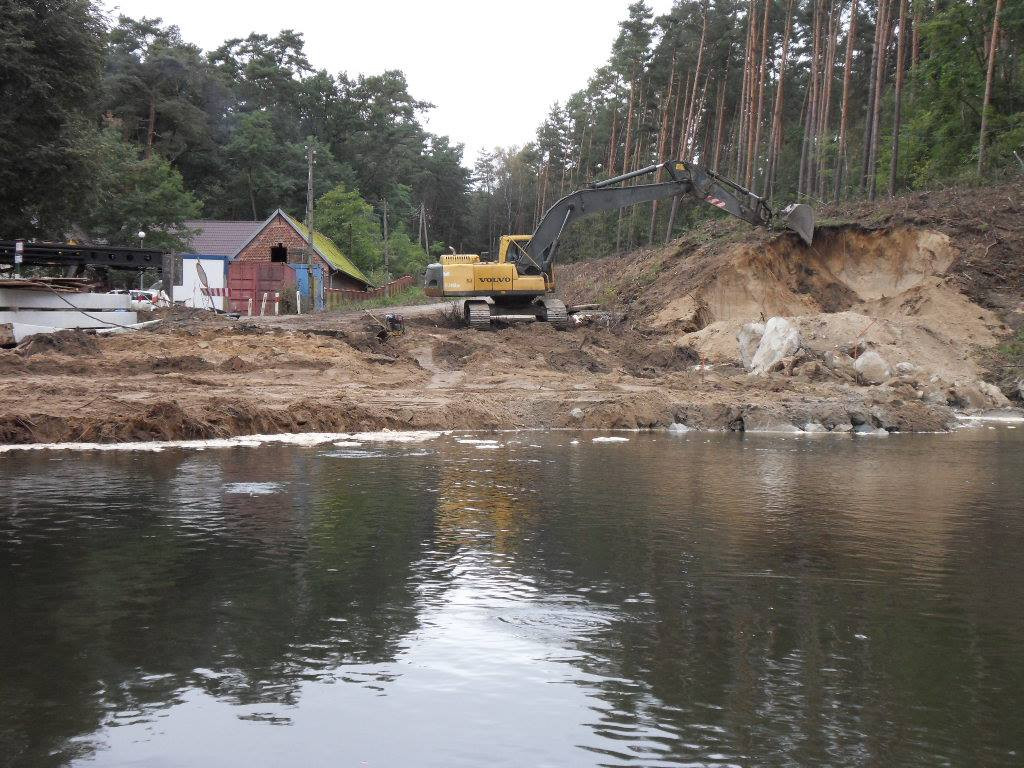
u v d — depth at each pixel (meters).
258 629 5.19
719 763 3.57
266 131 81.25
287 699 4.20
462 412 17.67
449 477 11.02
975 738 3.82
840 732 3.87
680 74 64.19
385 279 68.06
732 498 10.02
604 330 31.31
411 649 4.89
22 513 8.43
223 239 57.59
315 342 22.83
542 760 3.58
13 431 13.27
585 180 94.44
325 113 94.75
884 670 4.64
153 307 27.41
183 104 77.19
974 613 5.71
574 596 5.96
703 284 35.34
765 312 34.78
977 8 43.59
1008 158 42.34
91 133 35.56
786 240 36.28
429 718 4.00
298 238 51.78
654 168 31.52
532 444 15.08
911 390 23.59
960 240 35.22
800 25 66.44
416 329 29.19
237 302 44.34
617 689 4.36
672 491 10.38
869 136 50.50
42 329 20.20
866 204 40.72
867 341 26.22
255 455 12.68
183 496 9.35
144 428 14.07
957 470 12.66
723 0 65.38
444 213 124.31
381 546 7.31
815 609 5.77
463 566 6.71
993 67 41.12
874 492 10.62
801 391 21.84
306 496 9.51
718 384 22.39
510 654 4.83
